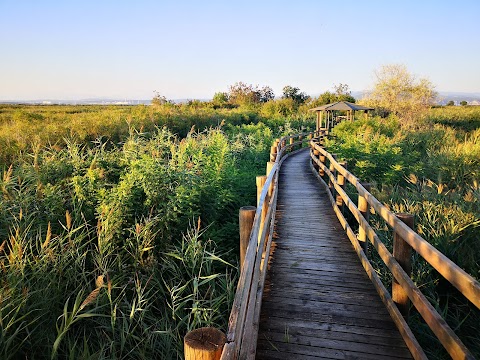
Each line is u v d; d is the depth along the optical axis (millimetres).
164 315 4543
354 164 11617
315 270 4820
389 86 30172
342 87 44844
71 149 7922
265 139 18281
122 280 4816
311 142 13992
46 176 7020
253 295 3229
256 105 40500
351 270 4820
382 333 3404
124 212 5867
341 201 7348
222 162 8883
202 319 4309
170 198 6203
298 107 41344
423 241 2848
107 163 7902
